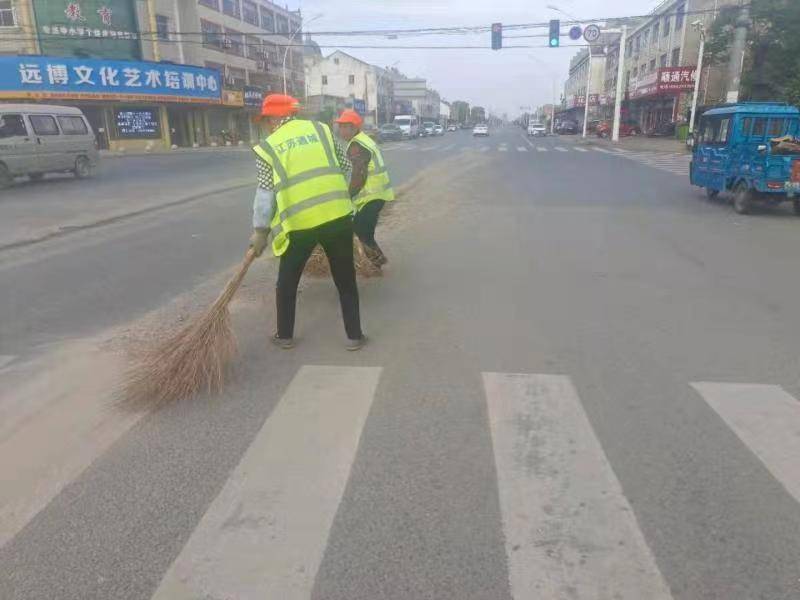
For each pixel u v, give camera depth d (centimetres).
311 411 378
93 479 309
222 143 4569
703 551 256
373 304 597
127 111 3822
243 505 287
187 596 233
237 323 543
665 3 4862
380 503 288
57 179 1869
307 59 8531
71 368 450
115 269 762
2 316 579
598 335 510
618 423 362
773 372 434
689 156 2930
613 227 1036
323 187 440
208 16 4738
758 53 2906
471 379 423
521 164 2506
